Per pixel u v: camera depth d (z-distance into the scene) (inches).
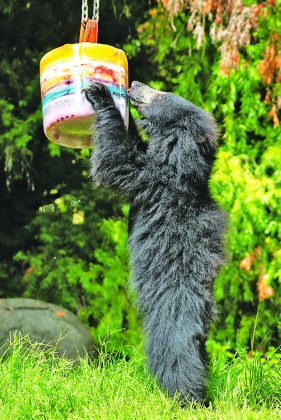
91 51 207.5
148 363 215.2
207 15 375.6
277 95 384.5
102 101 208.8
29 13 475.8
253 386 232.5
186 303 209.5
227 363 269.6
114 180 215.9
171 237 212.1
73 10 474.9
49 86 207.2
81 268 449.1
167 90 467.5
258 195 373.1
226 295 405.4
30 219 511.5
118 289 435.2
